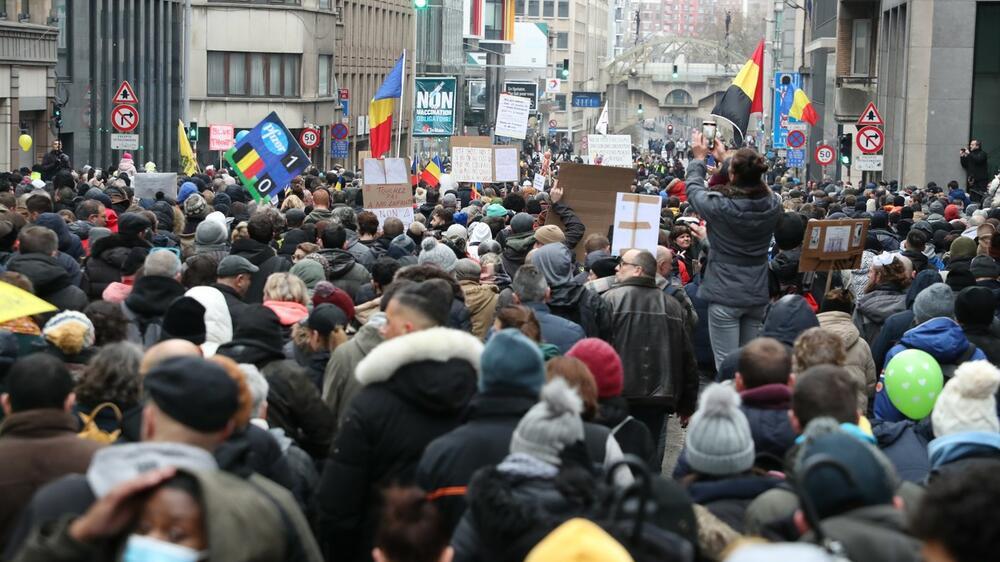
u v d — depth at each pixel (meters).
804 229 13.30
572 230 15.92
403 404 6.62
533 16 189.50
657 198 14.13
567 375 6.82
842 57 57.31
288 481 6.61
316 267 11.73
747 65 17.00
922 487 5.86
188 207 16.44
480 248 14.27
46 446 5.60
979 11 43.88
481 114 119.94
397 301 7.04
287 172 21.36
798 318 9.58
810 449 4.95
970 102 43.97
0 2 41.75
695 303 14.41
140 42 58.78
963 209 32.38
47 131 46.28
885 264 12.43
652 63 177.75
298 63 69.44
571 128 174.25
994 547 3.86
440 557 4.70
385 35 90.19
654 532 4.70
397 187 20.00
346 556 6.98
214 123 67.94
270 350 7.92
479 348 6.72
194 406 4.77
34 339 8.97
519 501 5.15
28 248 10.76
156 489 4.23
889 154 49.78
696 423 5.87
